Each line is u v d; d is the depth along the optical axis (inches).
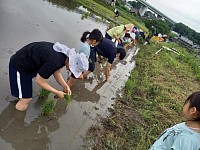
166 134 99.6
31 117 177.8
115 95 262.7
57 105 203.8
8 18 332.8
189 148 86.9
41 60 153.7
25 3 454.3
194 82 404.5
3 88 190.4
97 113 216.5
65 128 181.6
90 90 252.5
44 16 421.4
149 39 637.9
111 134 194.4
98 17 705.0
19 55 158.6
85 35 224.2
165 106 267.9
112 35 362.9
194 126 93.0
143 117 232.1
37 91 205.6
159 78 355.6
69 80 230.7
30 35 307.6
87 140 177.9
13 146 150.6
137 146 186.7
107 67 276.7
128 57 422.9
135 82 311.3
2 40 260.7
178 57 554.3
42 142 161.2
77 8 677.9
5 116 168.9
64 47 156.8
